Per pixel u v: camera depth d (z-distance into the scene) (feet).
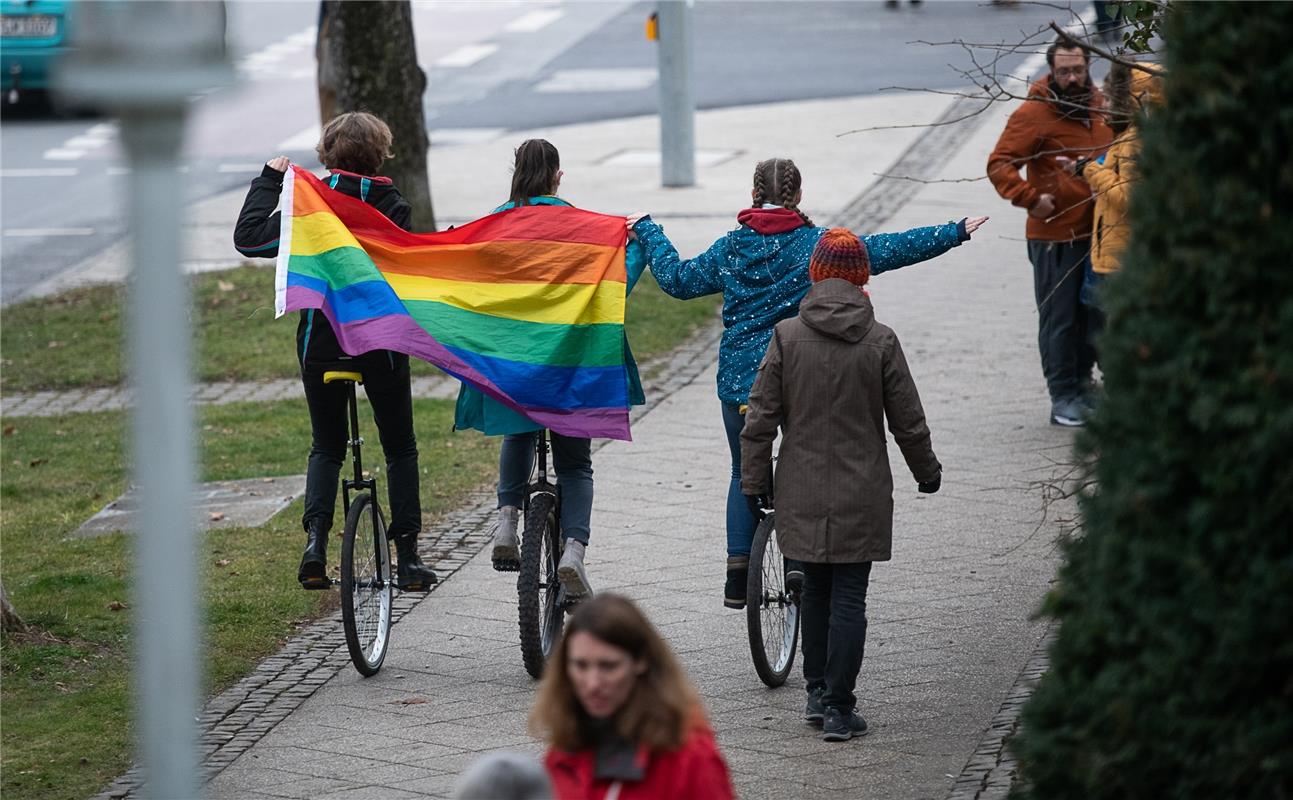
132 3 37.55
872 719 79.82
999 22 354.54
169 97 37.78
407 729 80.79
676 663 44.91
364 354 86.02
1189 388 45.14
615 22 392.88
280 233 86.38
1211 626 45.32
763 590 84.48
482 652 91.50
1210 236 45.01
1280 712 44.86
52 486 128.36
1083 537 51.42
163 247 38.65
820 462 75.82
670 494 117.91
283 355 162.30
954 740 76.74
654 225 89.71
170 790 40.50
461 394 88.89
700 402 142.10
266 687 86.99
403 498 89.66
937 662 86.48
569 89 313.32
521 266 88.63
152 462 39.29
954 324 160.86
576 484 88.28
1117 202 105.81
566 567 85.35
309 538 86.63
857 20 373.61
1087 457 49.85
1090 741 47.75
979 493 114.01
